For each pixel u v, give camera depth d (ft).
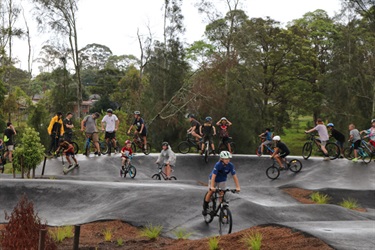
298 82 187.62
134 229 40.93
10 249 27.68
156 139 157.89
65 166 72.54
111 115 79.97
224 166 37.29
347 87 175.22
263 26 188.24
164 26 169.17
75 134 121.60
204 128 82.58
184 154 85.05
